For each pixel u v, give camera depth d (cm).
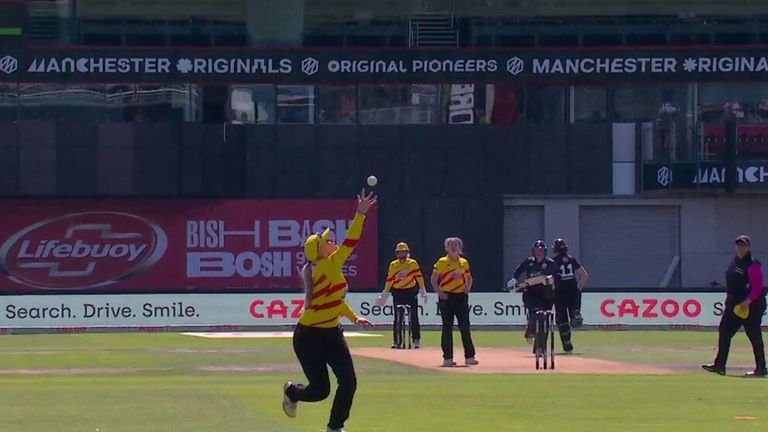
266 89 7769
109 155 7669
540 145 7819
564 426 2311
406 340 5178
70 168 7644
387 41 7788
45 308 6056
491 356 4228
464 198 7775
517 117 7825
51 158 7631
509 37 7806
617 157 7862
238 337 5559
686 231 7925
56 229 7644
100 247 7656
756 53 7762
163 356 4306
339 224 7700
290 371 3681
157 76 7662
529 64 7769
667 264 7931
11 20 7600
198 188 7712
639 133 7856
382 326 6100
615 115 7869
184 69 7675
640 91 7875
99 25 7694
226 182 7744
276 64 7700
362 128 7756
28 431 2231
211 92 7769
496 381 3262
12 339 5472
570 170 7838
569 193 7838
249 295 6162
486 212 7775
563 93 7856
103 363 4022
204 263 7688
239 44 7756
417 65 7738
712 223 7931
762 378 3403
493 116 7819
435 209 7762
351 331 5991
